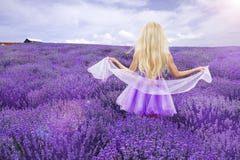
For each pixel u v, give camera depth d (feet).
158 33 10.41
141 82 10.39
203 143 7.82
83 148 6.95
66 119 8.95
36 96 13.34
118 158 6.81
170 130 8.60
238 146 7.62
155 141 7.67
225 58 27.86
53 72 20.22
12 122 8.91
